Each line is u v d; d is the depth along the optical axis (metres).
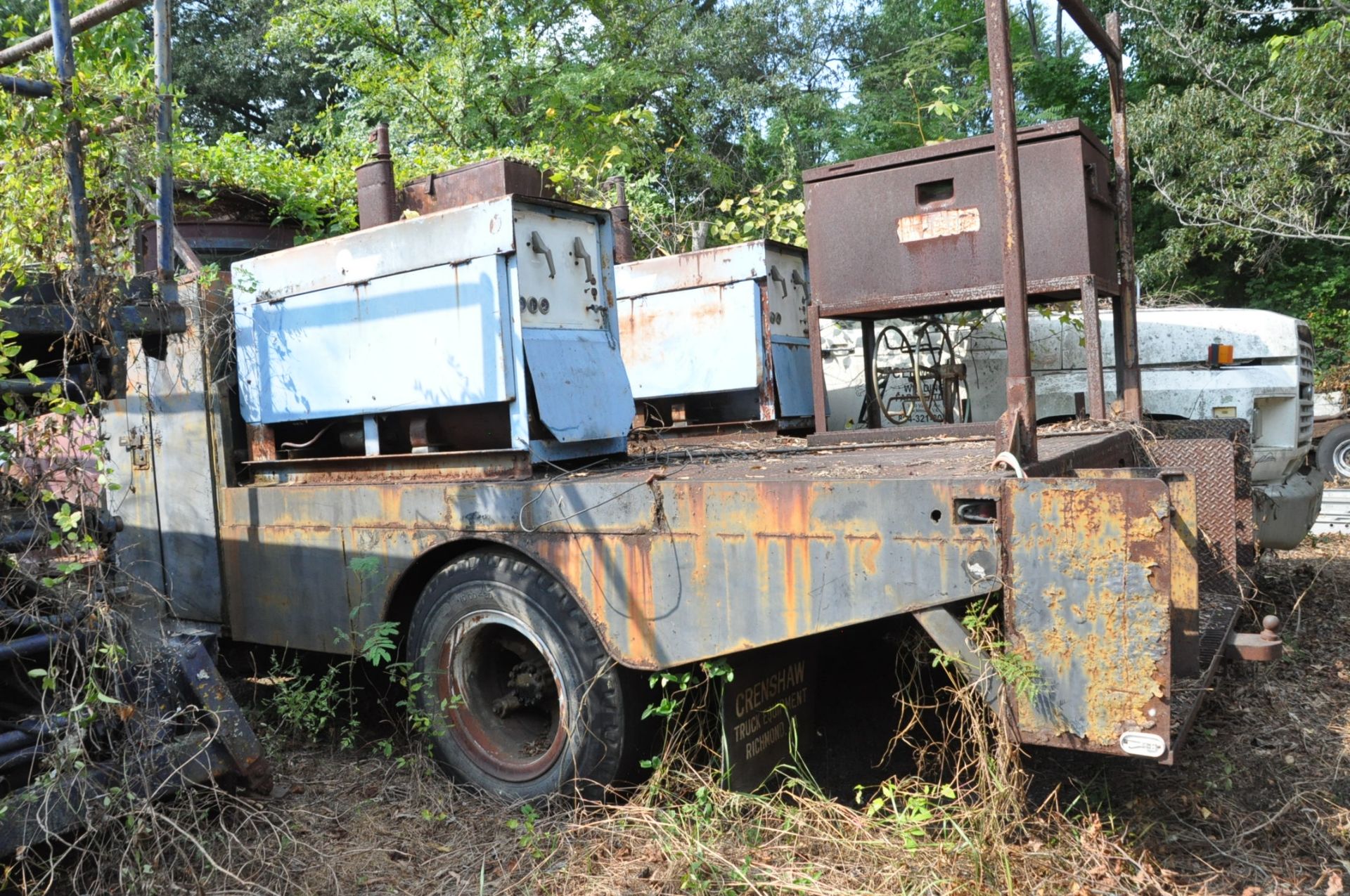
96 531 3.23
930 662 3.26
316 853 3.22
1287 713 4.04
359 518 3.98
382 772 3.88
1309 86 12.47
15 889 2.86
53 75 3.92
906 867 2.82
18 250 3.83
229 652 5.09
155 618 3.48
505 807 3.56
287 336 4.25
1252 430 6.23
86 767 2.97
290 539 4.21
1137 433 4.55
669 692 3.43
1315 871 2.88
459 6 13.31
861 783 3.56
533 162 8.94
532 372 3.64
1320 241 18.23
